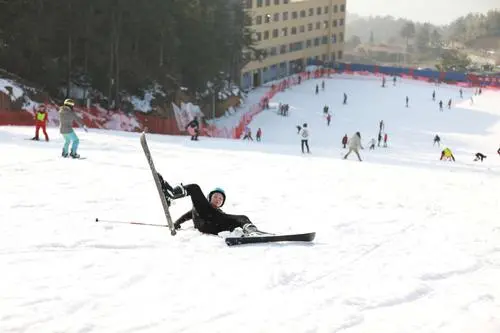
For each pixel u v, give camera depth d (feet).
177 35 190.90
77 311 18.92
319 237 30.86
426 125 205.57
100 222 30.73
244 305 20.15
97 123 136.26
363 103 244.42
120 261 24.17
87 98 150.20
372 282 23.21
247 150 84.12
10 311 18.56
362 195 46.34
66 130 54.80
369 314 19.86
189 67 199.41
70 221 30.60
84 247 26.07
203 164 59.36
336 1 383.65
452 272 25.31
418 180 57.52
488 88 290.97
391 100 252.01
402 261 26.76
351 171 61.77
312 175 56.44
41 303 19.33
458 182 57.52
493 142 181.37
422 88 285.43
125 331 17.65
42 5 135.23
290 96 260.01
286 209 38.68
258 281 22.62
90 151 62.28
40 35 135.44
